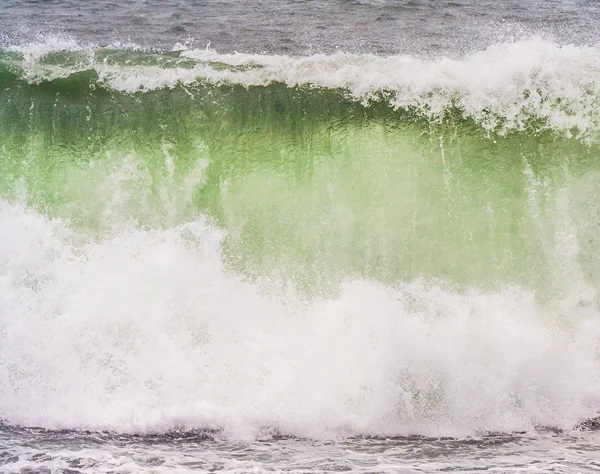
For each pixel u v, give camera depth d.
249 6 54.38
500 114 30.95
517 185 30.02
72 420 24.70
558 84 31.30
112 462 21.56
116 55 34.12
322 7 54.66
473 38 46.94
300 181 30.16
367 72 32.50
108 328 26.53
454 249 29.02
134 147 30.25
